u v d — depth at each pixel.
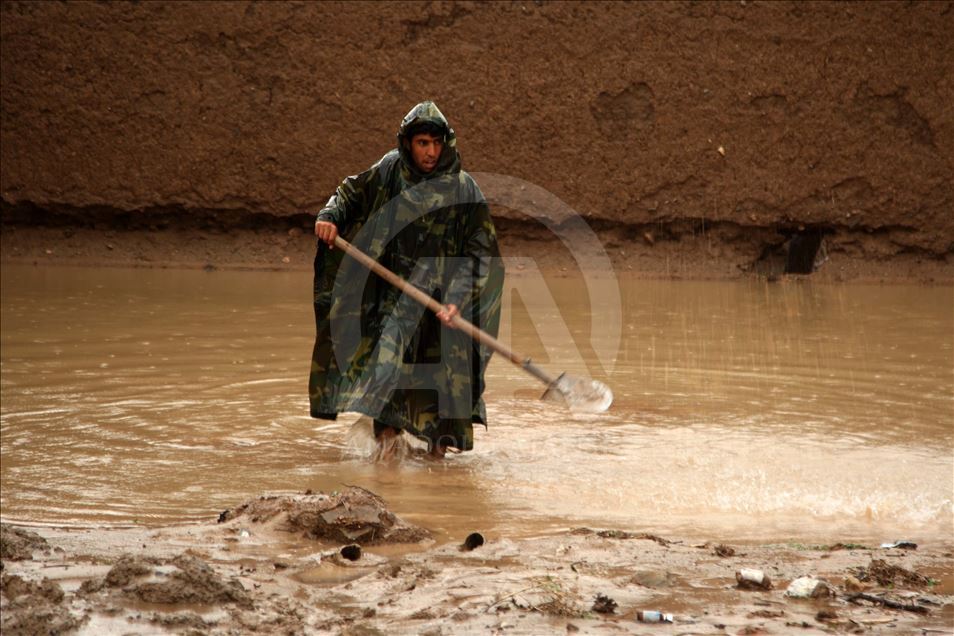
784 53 37.22
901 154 36.56
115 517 10.88
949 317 26.50
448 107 39.53
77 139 41.00
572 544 9.55
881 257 37.16
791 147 37.53
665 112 38.38
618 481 12.32
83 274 36.25
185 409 16.39
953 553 9.49
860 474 12.56
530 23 38.88
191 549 9.20
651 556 9.22
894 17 36.25
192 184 40.81
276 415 16.06
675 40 38.06
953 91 36.00
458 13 39.34
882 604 8.04
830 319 26.27
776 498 11.61
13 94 40.84
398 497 11.69
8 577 7.95
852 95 36.81
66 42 40.59
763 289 33.41
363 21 39.59
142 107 40.66
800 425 15.38
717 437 14.64
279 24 39.91
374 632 7.39
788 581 8.57
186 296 30.36
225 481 12.41
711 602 8.05
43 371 19.36
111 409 16.34
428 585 8.34
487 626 7.51
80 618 7.38
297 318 26.14
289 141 40.34
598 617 7.71
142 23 40.38
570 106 38.97
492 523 10.61
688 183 38.53
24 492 11.84
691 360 20.88
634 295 31.66
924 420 15.65
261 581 8.40
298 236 41.12
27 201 41.28
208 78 40.34
